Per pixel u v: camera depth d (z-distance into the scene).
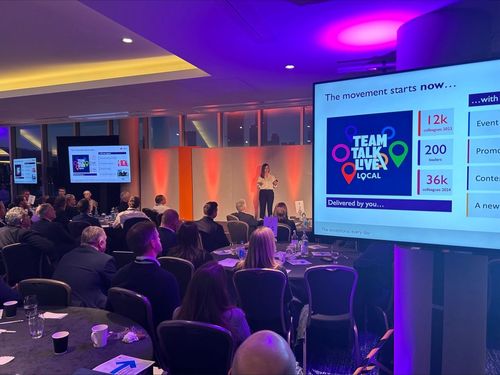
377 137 1.76
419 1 2.56
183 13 2.75
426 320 1.77
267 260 2.70
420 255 1.77
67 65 5.64
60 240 4.75
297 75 4.68
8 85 6.94
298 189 8.46
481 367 1.69
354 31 3.15
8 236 4.43
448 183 1.60
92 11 3.64
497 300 3.21
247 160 8.85
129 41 4.55
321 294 2.72
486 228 1.53
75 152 9.79
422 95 1.65
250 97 6.30
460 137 1.58
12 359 1.55
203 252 3.28
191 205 9.32
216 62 4.09
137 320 2.06
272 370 0.72
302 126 8.45
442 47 2.69
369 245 3.09
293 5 2.62
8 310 2.07
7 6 3.53
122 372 1.43
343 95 1.85
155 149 9.73
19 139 11.30
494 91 1.51
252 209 8.84
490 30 2.76
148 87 5.55
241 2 2.58
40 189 11.12
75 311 2.14
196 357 1.62
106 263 2.77
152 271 2.26
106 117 8.84
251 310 2.68
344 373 2.75
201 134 9.43
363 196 1.80
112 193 10.09
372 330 3.42
